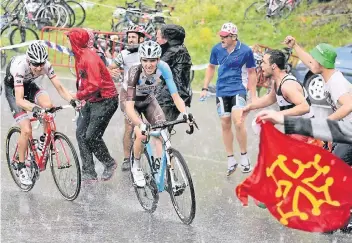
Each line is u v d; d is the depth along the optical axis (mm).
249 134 13672
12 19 21938
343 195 6828
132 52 9883
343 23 21516
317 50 7645
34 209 8461
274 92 8492
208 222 8070
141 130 7766
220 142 12828
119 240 7375
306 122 6625
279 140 6848
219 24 23484
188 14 24172
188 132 7855
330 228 6836
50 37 23453
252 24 22844
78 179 8633
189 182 7723
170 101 9734
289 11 22500
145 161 8359
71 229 7715
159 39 9953
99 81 9219
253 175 6938
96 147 9641
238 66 10305
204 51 21969
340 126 6578
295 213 6879
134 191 9461
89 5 26078
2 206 8539
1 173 10211
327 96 7738
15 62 8758
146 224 7973
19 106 8719
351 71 14531
